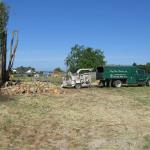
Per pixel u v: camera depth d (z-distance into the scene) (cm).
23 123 1630
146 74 4147
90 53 7575
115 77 3984
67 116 1841
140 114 1947
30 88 2934
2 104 2212
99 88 3772
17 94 2798
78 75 3781
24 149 1201
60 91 3006
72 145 1267
